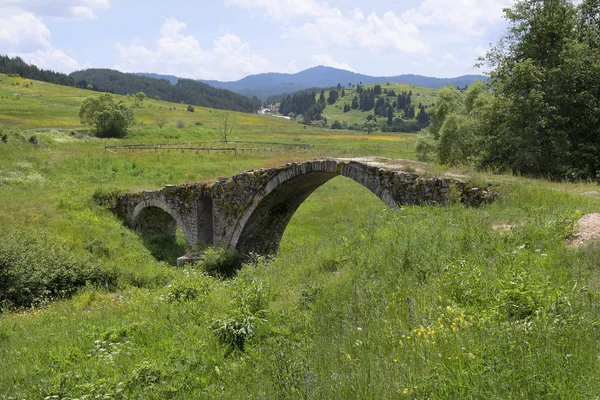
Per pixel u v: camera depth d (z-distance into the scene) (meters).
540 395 3.87
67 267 20.58
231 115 147.12
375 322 6.73
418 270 8.39
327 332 7.23
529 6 22.09
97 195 30.50
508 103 21.31
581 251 7.80
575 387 3.89
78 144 52.38
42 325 13.66
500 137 21.73
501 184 13.59
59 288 19.80
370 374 5.09
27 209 26.48
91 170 38.88
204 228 24.67
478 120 24.22
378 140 86.06
